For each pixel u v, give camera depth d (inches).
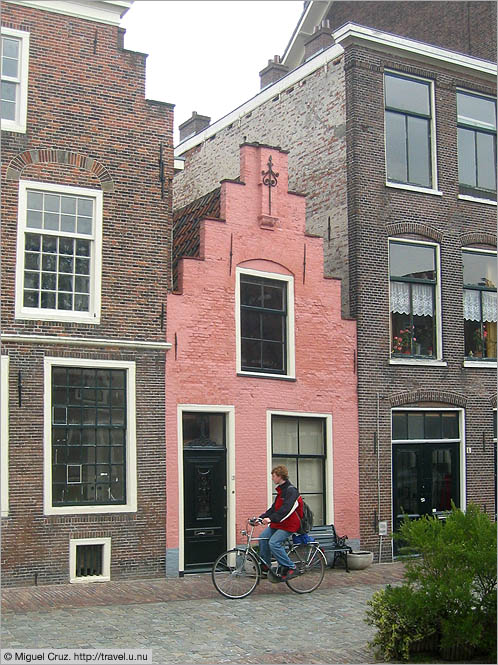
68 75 557.3
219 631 415.5
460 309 718.5
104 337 554.3
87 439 545.6
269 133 788.0
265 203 629.6
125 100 578.2
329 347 650.2
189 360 585.6
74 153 555.5
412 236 700.0
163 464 566.3
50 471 524.1
